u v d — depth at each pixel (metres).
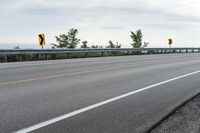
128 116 6.14
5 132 4.99
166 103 7.46
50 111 6.40
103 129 5.23
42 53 24.81
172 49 44.56
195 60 24.77
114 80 11.48
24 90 8.92
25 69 15.59
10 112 6.27
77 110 6.54
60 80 11.27
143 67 17.50
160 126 5.49
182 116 6.25
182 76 13.19
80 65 18.45
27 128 5.21
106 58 26.84
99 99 7.74
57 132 5.02
